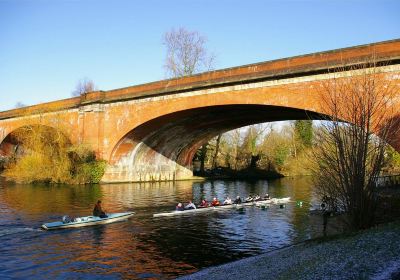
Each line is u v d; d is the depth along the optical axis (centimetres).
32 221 2238
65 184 3959
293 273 1132
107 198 3153
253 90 2872
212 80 3125
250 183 4966
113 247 1769
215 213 2630
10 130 5512
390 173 3594
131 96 3859
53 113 4516
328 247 1362
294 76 2609
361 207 1568
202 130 4575
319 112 2450
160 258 1612
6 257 1612
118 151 4209
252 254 1669
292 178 6003
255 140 6706
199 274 1370
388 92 2125
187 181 5059
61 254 1661
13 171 4525
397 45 2156
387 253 1114
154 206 2861
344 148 1611
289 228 2164
